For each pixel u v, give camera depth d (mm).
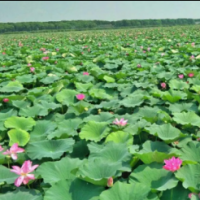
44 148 3809
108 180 2719
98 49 15688
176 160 2793
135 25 83062
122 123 4258
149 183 2842
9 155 3350
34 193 2869
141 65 9695
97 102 6359
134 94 6207
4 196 2820
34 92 6527
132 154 3330
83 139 4258
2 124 4793
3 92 7305
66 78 8484
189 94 5980
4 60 12477
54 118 5418
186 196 2668
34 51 14938
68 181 2822
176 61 10352
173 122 4723
